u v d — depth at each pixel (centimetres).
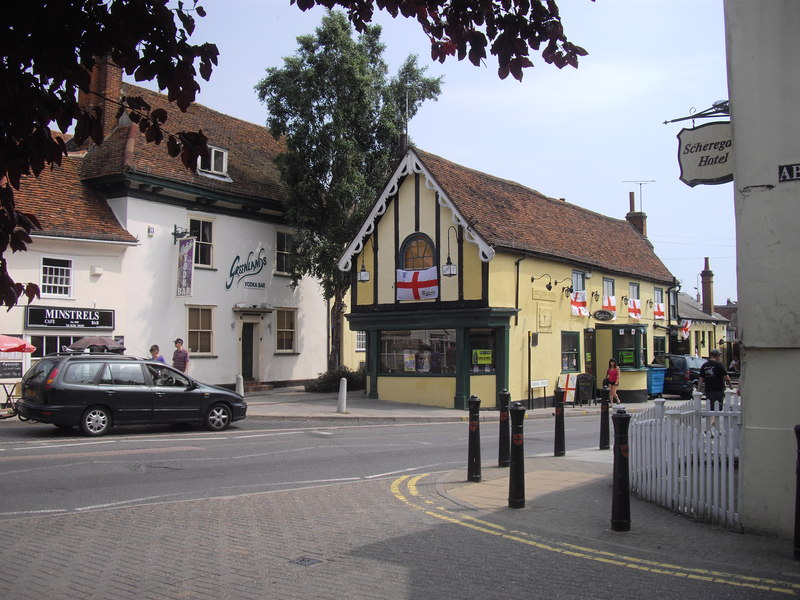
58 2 347
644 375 2873
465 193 2409
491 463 1200
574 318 2716
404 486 975
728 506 715
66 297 2047
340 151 2534
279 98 2581
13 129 360
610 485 962
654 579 557
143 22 365
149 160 2305
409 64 2936
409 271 2367
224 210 2552
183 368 1950
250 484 991
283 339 2820
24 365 1942
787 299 667
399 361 2398
